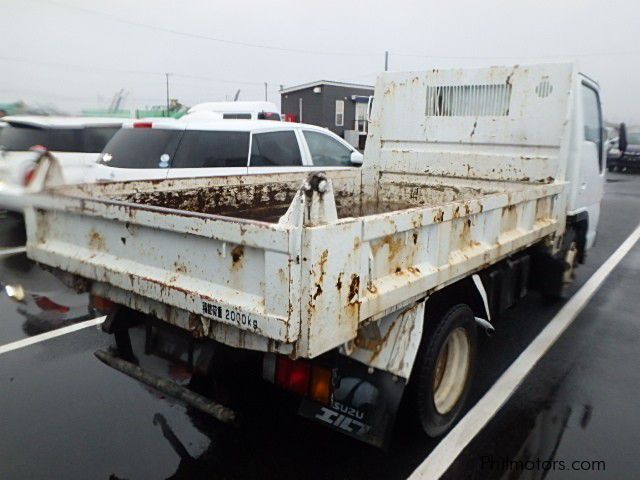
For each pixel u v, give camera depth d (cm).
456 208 283
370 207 538
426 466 290
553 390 380
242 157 620
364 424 264
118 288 273
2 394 356
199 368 253
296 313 196
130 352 291
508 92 455
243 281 214
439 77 485
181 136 586
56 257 298
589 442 316
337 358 247
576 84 448
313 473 283
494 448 308
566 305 571
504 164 462
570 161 472
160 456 294
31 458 288
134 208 247
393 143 522
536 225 412
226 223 210
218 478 277
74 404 346
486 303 345
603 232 1029
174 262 241
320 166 708
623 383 392
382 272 238
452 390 330
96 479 273
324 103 3020
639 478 283
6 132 795
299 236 192
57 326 480
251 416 321
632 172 2398
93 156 803
